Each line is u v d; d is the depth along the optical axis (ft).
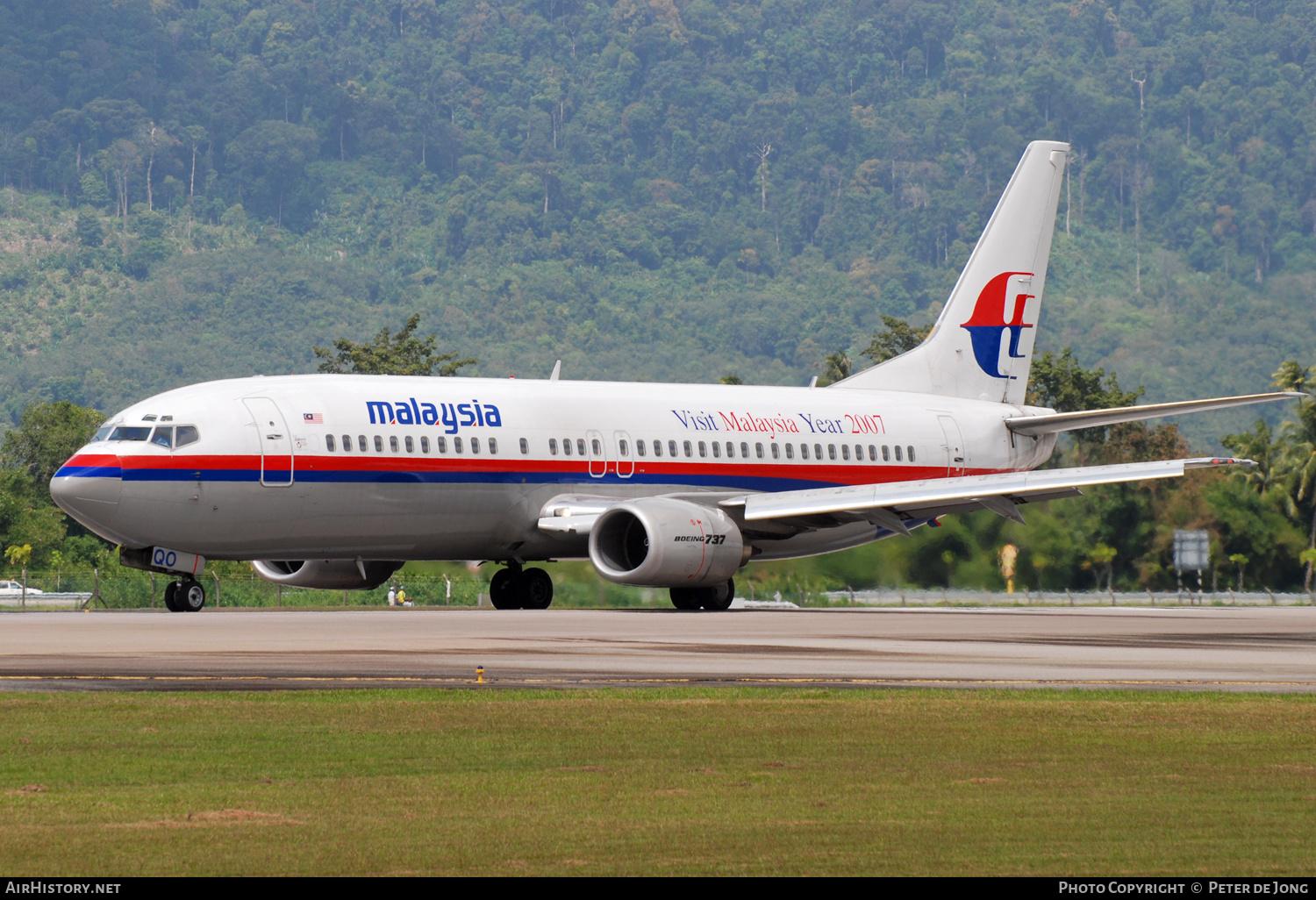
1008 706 205.98
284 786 150.10
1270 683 238.89
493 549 485.97
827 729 185.78
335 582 499.92
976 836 129.29
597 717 194.29
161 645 298.76
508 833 129.70
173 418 427.74
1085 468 473.67
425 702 206.80
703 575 464.65
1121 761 165.17
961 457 576.61
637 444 502.38
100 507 417.28
